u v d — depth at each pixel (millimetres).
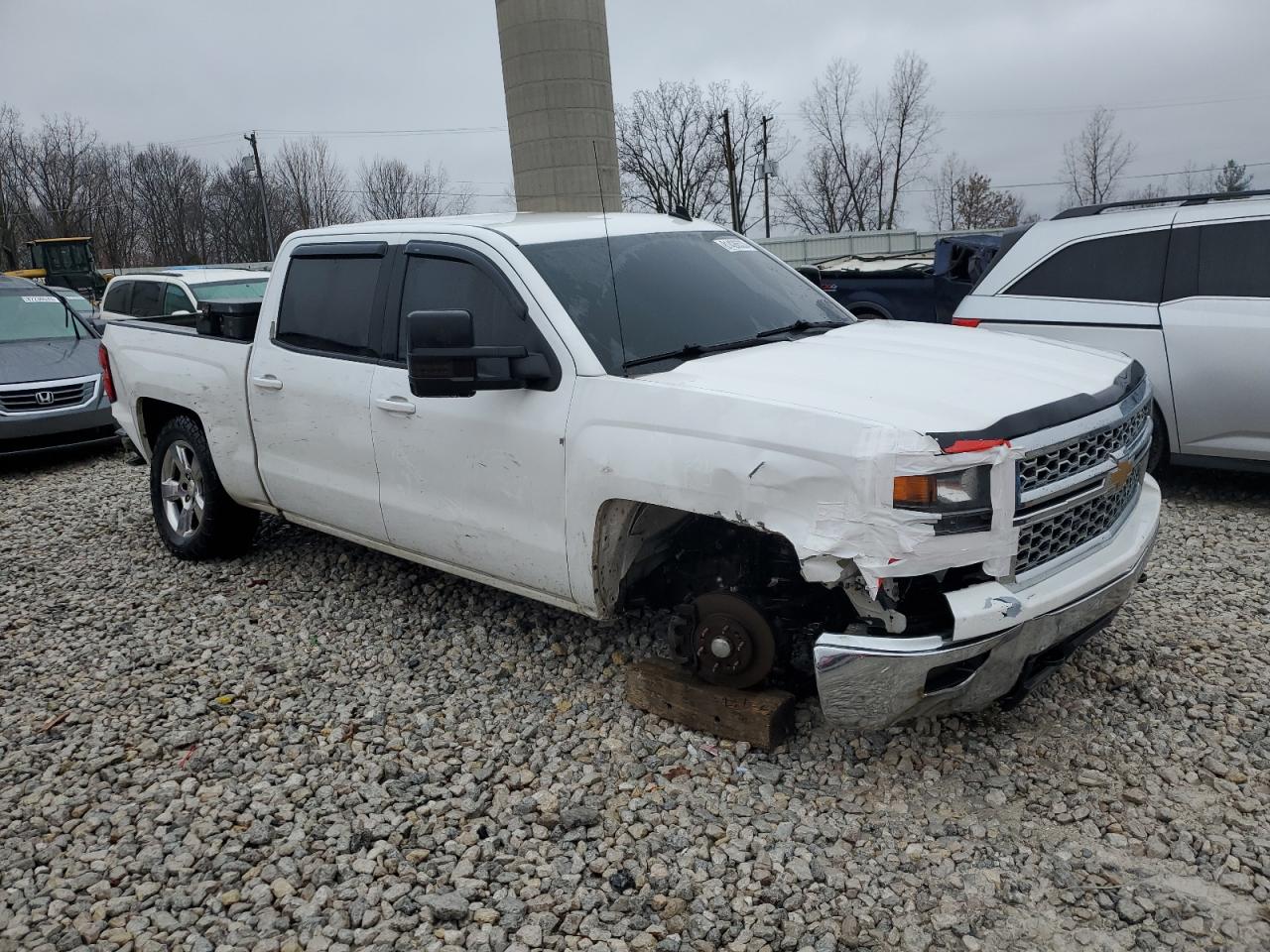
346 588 5289
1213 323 6016
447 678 4250
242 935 2795
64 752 3818
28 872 3117
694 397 3299
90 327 10547
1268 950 2568
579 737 3723
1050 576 3168
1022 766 3404
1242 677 3930
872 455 2859
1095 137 52344
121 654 4656
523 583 4023
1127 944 2613
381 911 2857
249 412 5086
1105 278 6484
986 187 61000
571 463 3615
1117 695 3826
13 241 56625
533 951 2689
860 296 11961
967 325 7043
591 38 13992
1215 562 5230
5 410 8773
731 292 4301
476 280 4078
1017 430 2982
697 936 2707
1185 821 3086
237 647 4684
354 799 3396
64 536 6625
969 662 3088
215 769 3629
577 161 14258
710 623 3582
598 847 3092
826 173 59406
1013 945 2635
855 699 3084
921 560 2867
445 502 4164
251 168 42250
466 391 3570
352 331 4562
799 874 2924
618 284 4004
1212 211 6117
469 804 3324
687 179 52688
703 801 3289
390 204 59781
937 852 2998
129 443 7473
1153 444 6406
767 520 3086
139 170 65750
